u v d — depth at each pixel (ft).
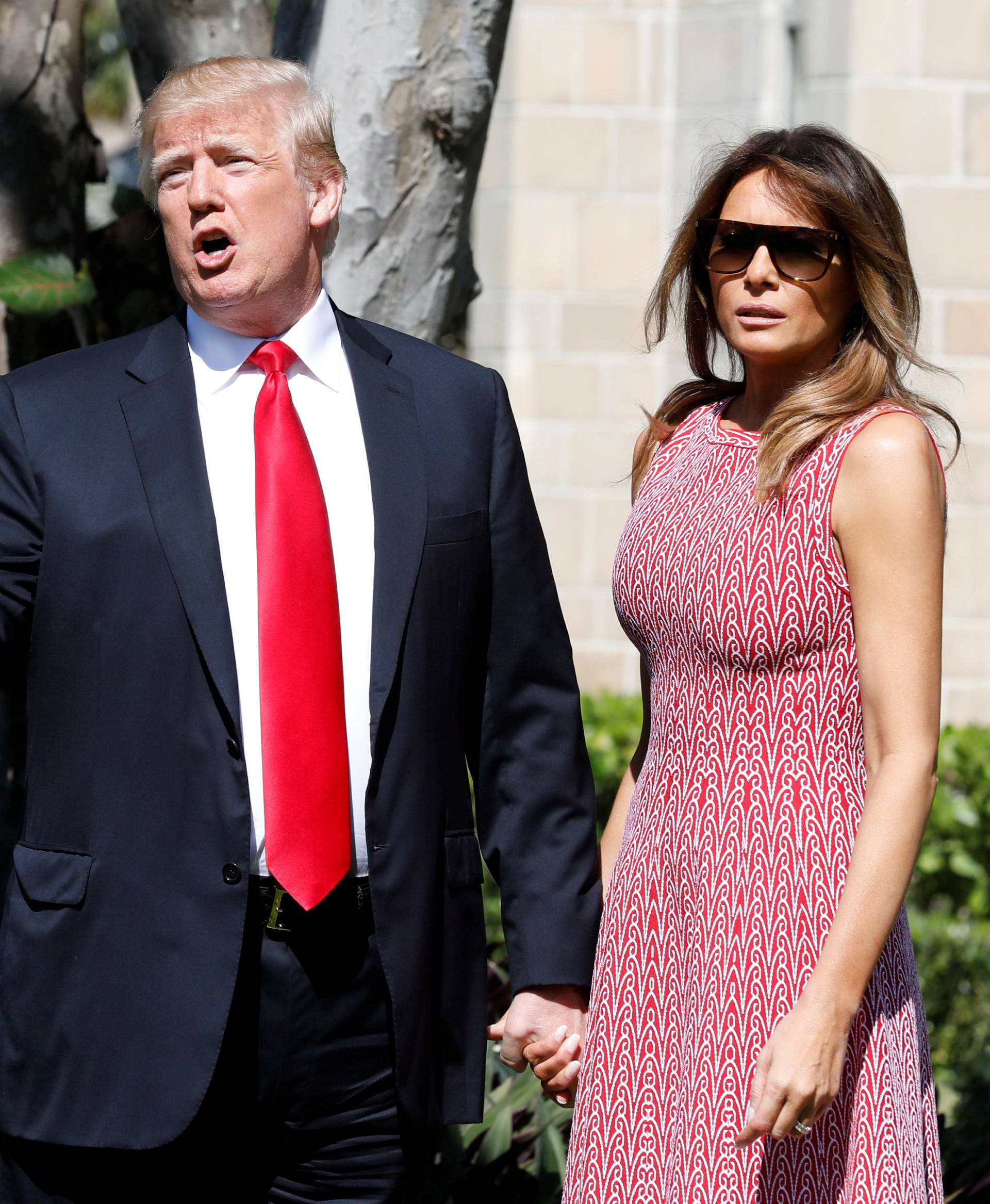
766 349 27.25
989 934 68.08
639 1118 26.94
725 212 27.61
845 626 25.66
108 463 26.30
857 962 24.04
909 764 24.67
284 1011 26.02
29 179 37.93
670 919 26.89
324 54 34.86
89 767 25.98
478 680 29.14
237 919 25.43
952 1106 43.27
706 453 28.35
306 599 25.99
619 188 77.56
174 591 25.76
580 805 29.45
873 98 71.97
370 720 26.55
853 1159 25.30
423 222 35.12
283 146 26.81
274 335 27.66
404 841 26.73
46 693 26.21
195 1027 25.29
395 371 28.73
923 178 72.59
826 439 25.82
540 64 76.84
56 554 25.98
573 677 29.91
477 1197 32.86
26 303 35.81
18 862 26.66
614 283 77.97
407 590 26.89
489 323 78.74
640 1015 27.09
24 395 26.94
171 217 26.89
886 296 26.66
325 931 26.08
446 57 34.47
